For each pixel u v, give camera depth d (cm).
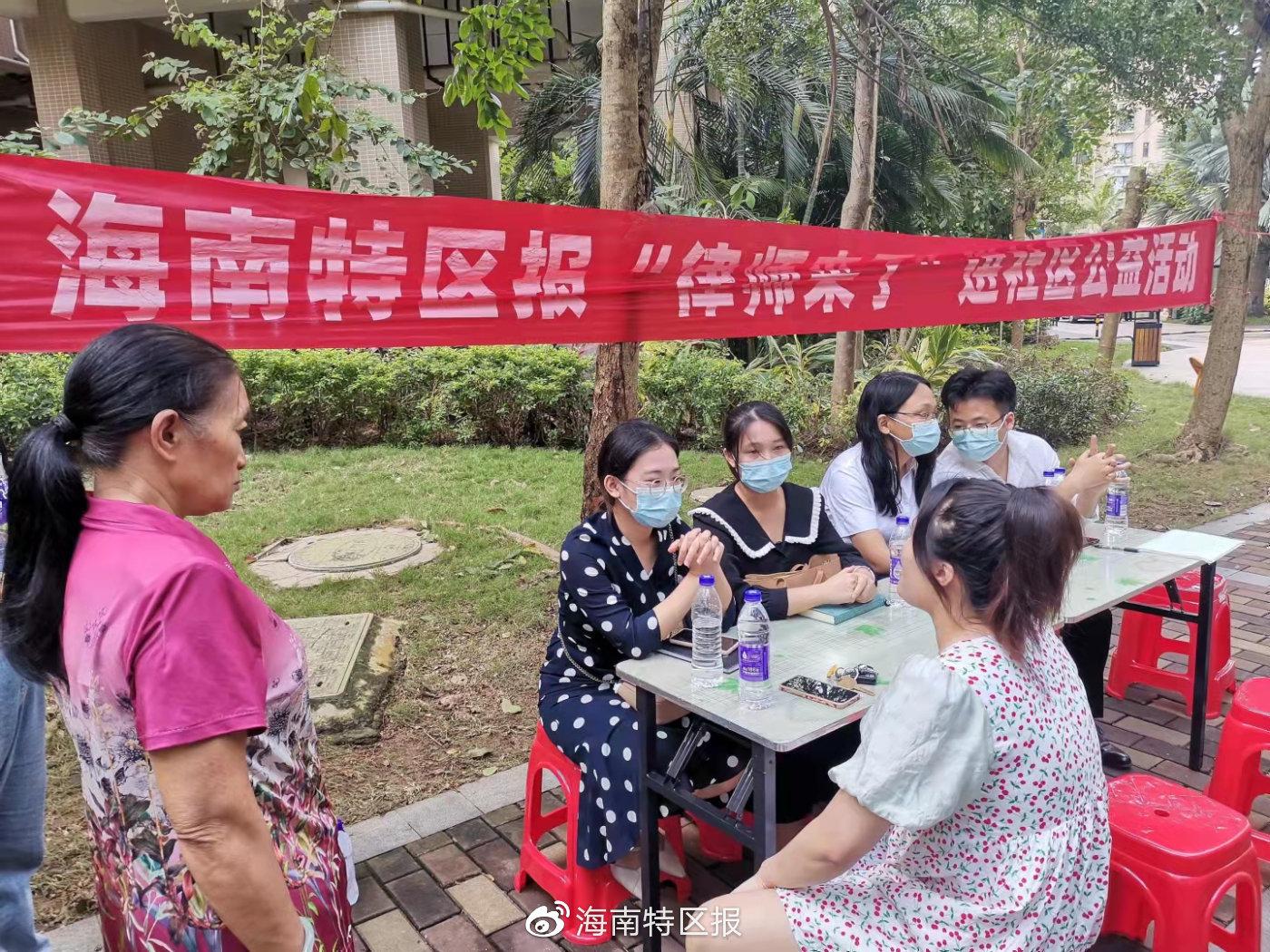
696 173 1133
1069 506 156
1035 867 155
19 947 202
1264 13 736
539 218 311
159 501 131
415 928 247
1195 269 605
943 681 150
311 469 779
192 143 1226
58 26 991
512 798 310
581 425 871
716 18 876
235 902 120
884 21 757
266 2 693
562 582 250
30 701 193
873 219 1390
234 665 122
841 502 328
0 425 700
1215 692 359
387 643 429
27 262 225
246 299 259
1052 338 2139
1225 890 199
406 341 290
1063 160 1443
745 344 1221
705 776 251
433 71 1284
